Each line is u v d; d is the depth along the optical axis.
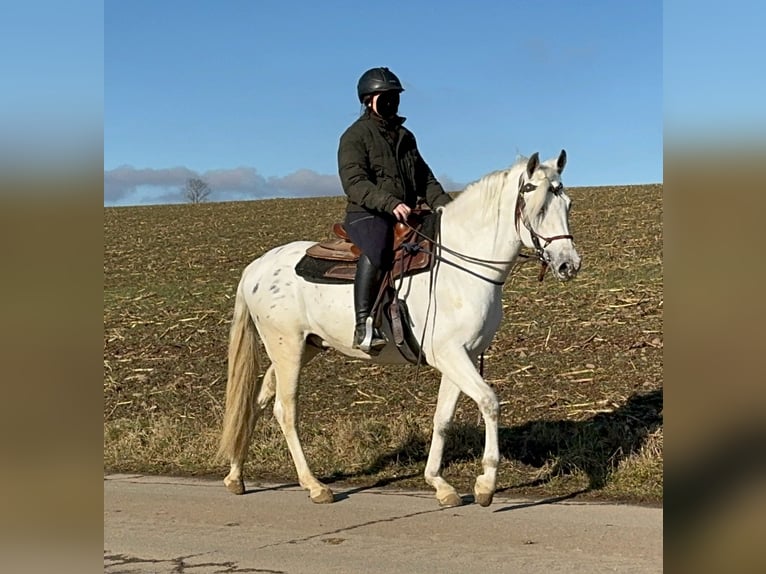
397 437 8.16
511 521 5.83
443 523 5.84
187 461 8.19
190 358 13.39
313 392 10.57
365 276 6.16
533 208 5.68
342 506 6.44
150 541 5.61
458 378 5.93
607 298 14.79
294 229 32.12
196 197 72.69
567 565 4.85
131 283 21.73
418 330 6.14
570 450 7.34
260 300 6.89
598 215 28.05
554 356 11.32
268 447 8.22
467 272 6.02
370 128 6.29
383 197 6.00
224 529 5.87
